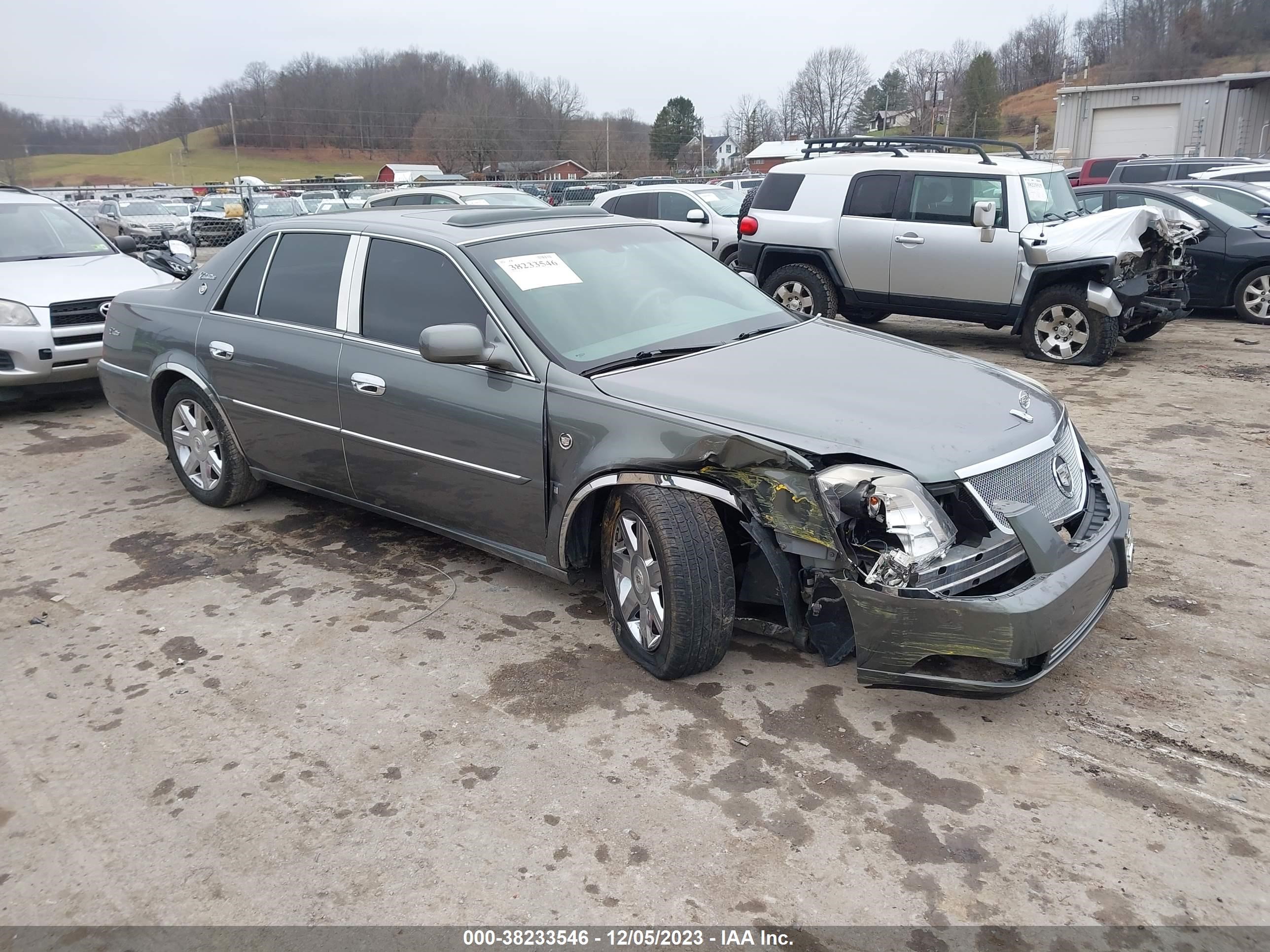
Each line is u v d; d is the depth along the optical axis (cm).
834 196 974
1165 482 554
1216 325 1086
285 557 479
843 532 299
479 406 385
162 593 441
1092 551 316
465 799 291
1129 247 834
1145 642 370
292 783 302
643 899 249
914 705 333
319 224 473
